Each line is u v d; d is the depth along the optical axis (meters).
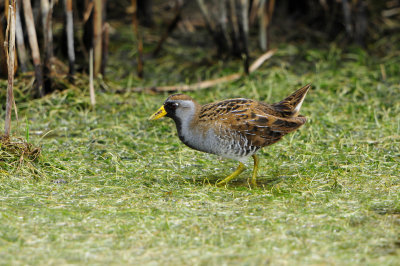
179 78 15.24
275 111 9.77
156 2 19.33
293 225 7.89
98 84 13.84
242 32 15.20
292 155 10.83
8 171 9.68
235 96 13.67
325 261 6.83
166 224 7.83
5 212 8.17
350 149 10.92
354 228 7.80
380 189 9.22
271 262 6.79
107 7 18.59
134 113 12.78
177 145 11.29
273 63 15.79
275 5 18.56
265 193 9.15
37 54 12.62
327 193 9.11
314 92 13.90
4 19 12.61
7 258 6.86
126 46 16.92
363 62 15.79
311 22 18.14
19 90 12.82
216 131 9.30
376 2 18.59
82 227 7.77
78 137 11.56
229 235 7.56
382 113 12.57
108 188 9.27
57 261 6.80
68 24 13.16
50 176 9.75
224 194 9.10
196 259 6.87
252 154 9.66
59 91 13.26
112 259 6.87
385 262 6.79
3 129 11.44
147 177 9.82
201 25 18.38
